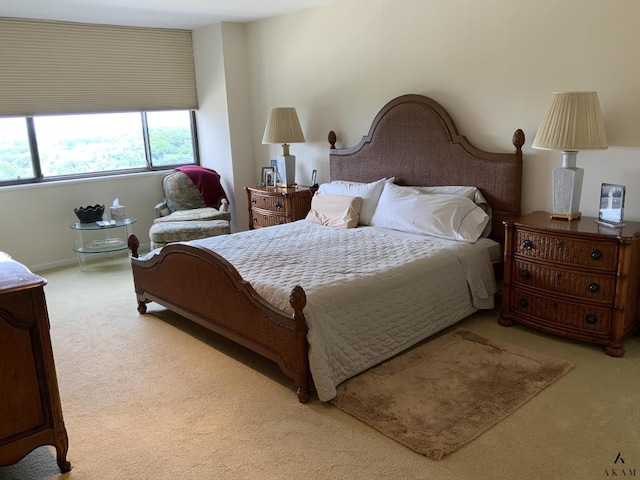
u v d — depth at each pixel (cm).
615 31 309
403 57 423
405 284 300
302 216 500
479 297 347
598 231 294
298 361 256
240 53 564
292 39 511
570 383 269
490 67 371
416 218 382
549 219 331
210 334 351
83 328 365
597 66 320
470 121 390
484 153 379
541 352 304
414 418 242
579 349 307
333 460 217
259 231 418
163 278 354
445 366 289
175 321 376
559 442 223
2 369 197
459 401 255
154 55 563
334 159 485
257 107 574
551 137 308
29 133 505
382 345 290
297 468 213
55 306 411
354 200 423
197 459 221
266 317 270
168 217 531
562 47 333
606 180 330
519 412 245
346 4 454
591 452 216
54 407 210
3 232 493
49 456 229
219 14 499
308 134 522
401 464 213
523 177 368
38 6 431
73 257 542
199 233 495
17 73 482
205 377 291
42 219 515
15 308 196
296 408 257
